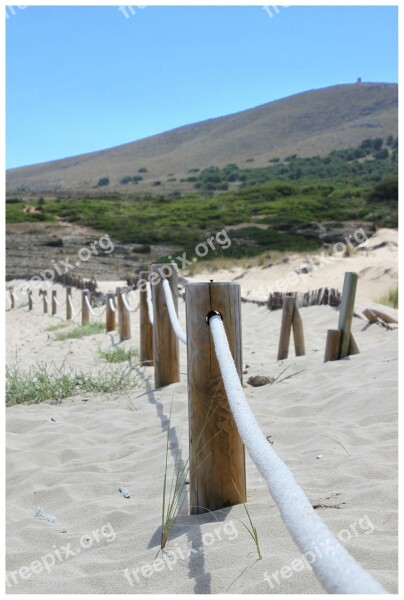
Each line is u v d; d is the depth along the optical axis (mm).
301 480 3861
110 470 4664
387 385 5586
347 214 38312
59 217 48750
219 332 3260
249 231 32969
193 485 3582
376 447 4301
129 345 10789
